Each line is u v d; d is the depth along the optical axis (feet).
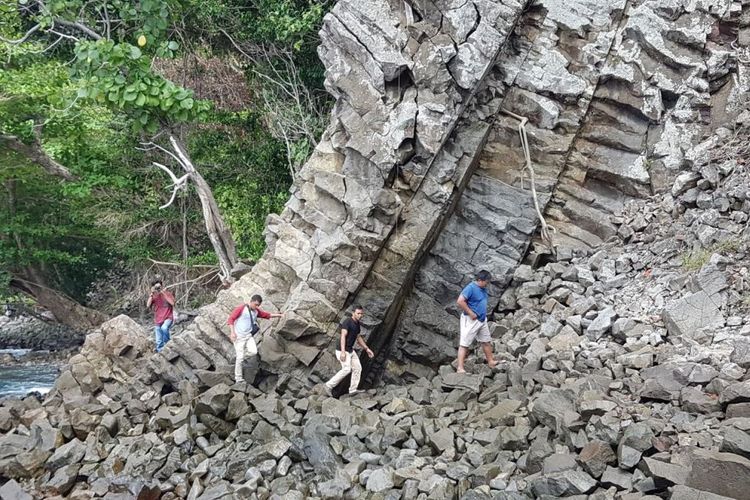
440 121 42.01
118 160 82.64
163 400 39.75
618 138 46.44
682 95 45.62
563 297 41.45
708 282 34.55
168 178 83.61
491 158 46.47
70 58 78.43
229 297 43.78
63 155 79.97
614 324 35.91
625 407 27.63
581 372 33.45
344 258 41.04
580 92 45.91
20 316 105.29
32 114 74.08
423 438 30.76
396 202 41.65
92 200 86.07
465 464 27.86
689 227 41.22
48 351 88.43
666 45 46.19
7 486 31.45
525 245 44.75
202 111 52.42
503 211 45.14
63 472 33.06
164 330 53.31
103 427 36.42
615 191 46.60
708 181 42.01
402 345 42.70
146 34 53.88
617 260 42.06
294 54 72.43
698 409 26.76
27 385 65.77
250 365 40.22
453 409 32.96
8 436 36.06
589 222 45.78
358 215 41.27
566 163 46.68
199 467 32.27
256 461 31.42
